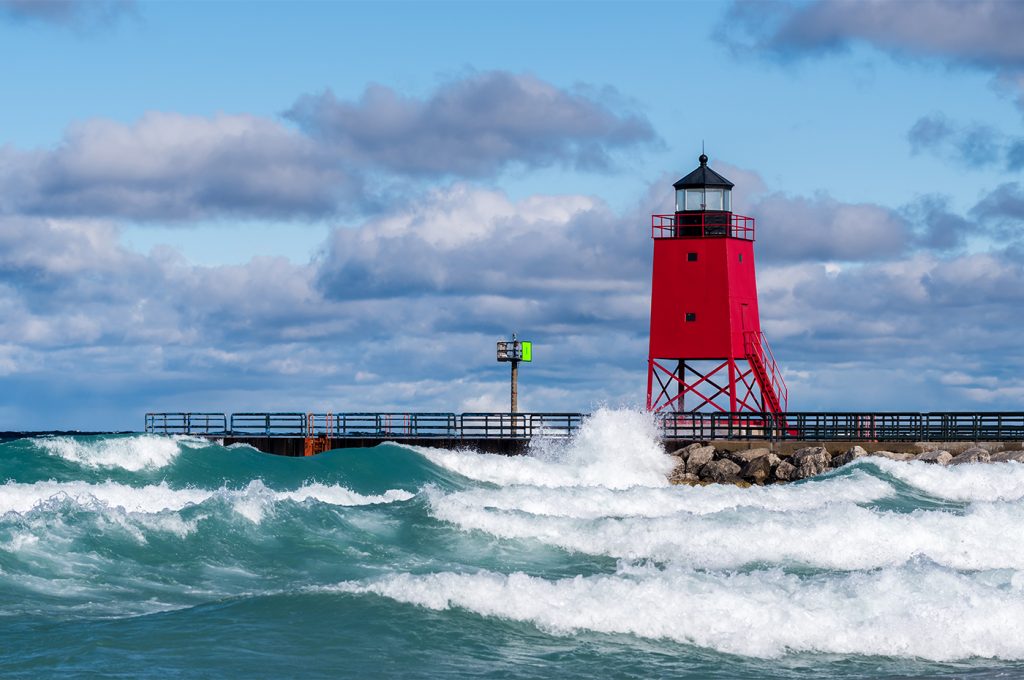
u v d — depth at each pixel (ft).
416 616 63.16
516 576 68.13
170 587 70.74
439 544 89.35
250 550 81.41
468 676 55.72
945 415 175.01
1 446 123.03
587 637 62.64
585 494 110.52
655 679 56.80
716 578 71.00
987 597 68.90
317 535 86.53
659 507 110.42
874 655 62.54
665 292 185.37
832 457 164.86
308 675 54.19
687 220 185.37
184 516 83.10
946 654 63.16
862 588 69.77
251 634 59.47
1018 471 136.56
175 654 55.57
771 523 93.97
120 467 125.29
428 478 139.64
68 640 56.65
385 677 54.75
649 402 186.29
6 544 72.95
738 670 58.95
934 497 130.31
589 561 87.35
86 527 78.02
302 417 187.73
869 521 94.99
